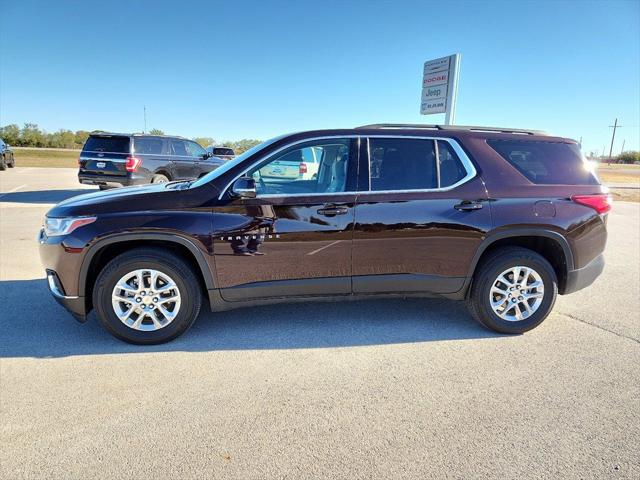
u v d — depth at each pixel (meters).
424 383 2.98
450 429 2.49
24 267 5.52
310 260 3.49
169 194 3.39
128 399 2.73
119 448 2.29
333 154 3.62
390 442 2.37
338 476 2.12
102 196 3.53
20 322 3.83
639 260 6.57
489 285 3.68
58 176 20.23
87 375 3.00
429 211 3.55
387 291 3.67
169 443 2.33
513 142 3.81
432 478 2.12
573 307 4.48
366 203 3.49
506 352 3.45
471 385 2.96
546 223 3.65
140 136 11.22
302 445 2.33
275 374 3.06
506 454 2.29
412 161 3.62
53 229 3.31
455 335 3.76
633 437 2.44
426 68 11.25
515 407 2.71
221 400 2.74
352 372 3.11
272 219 3.41
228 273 3.43
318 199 3.45
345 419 2.57
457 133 3.74
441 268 3.64
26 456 2.22
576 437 2.44
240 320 3.99
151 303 3.40
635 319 4.16
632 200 16.95
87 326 3.77
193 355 3.31
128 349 3.39
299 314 4.16
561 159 3.84
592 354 3.43
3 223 8.46
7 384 2.87
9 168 24.61
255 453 2.27
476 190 3.62
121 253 3.39
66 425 2.47
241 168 3.47
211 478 2.09
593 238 3.80
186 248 3.51
